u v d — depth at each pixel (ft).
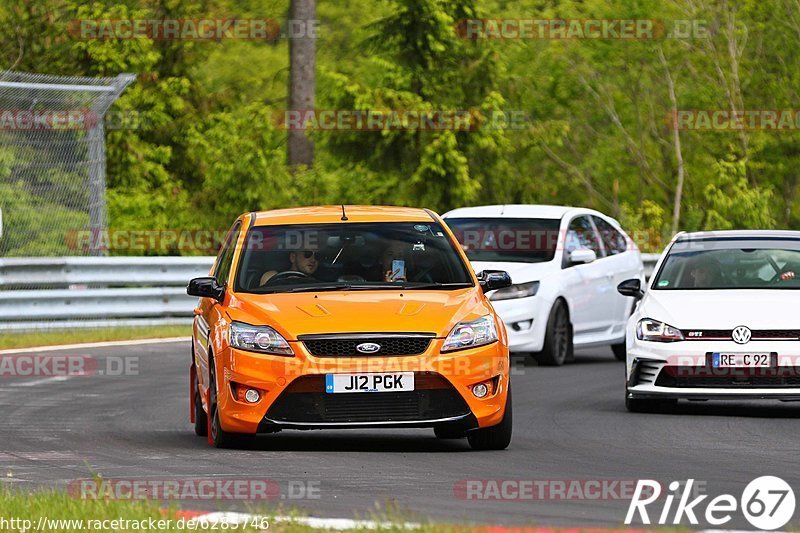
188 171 368.89
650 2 448.65
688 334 134.21
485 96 358.43
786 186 460.55
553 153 488.02
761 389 131.95
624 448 112.27
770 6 450.30
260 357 106.22
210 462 102.94
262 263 116.67
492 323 109.60
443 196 342.44
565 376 176.35
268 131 331.57
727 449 111.96
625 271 206.80
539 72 481.46
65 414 138.82
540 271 189.67
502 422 109.19
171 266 245.45
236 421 107.34
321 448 111.96
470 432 110.32
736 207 395.75
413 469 99.30
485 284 119.75
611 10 451.12
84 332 226.58
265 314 108.68
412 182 339.98
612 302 202.80
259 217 122.62
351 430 125.80
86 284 236.22
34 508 78.38
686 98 460.96
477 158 357.41
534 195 424.87
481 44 363.35
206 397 117.29
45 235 251.39
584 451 110.32
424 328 106.42
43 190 253.44
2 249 250.37
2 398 152.76
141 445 114.73
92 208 248.52
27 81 280.10
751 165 444.14
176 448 112.27
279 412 106.11
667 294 141.28
